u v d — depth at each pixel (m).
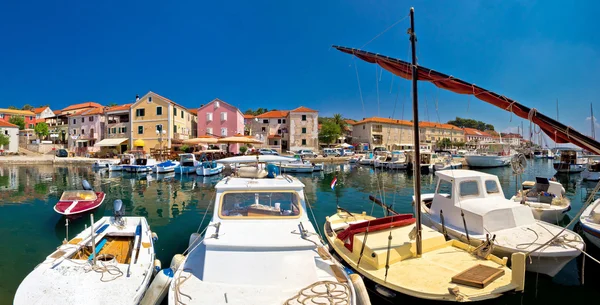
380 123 69.38
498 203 7.71
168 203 15.35
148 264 5.97
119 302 4.79
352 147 66.44
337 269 5.07
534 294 6.16
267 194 6.39
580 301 5.93
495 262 5.83
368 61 6.70
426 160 34.12
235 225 5.80
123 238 7.85
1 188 20.19
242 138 21.84
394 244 6.14
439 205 8.55
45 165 39.81
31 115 80.12
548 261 6.21
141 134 46.75
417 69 6.00
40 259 7.92
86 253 6.83
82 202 12.05
